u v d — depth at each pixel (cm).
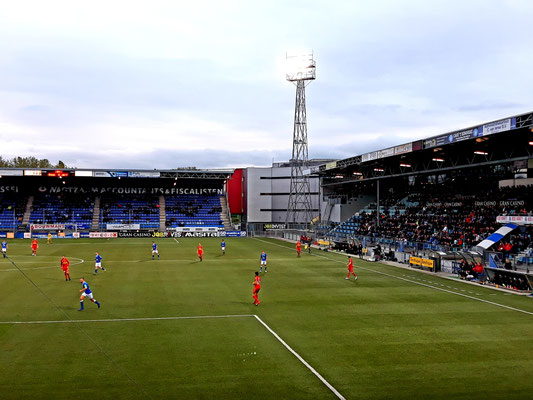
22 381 1426
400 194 7144
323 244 6106
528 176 5169
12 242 6512
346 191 8162
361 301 2675
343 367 1584
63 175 7169
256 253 5347
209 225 8594
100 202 8588
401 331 2036
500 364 1630
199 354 1698
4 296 2684
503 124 3441
